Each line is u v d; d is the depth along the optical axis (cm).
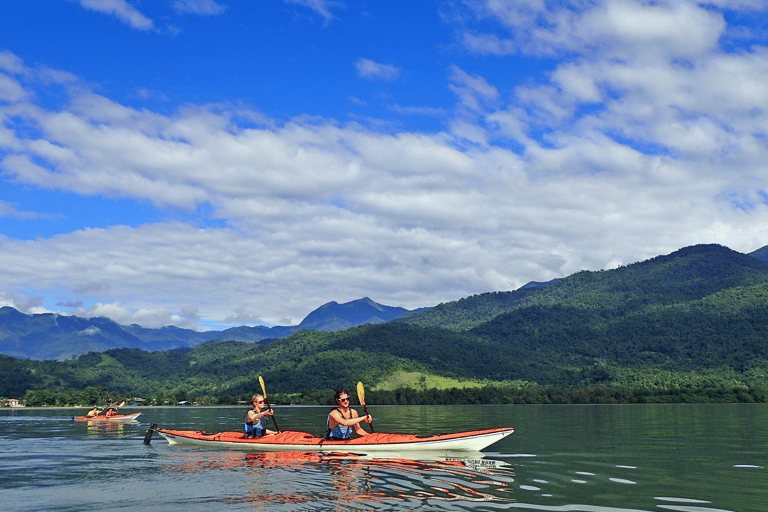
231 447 2347
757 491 1427
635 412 8262
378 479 1536
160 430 2745
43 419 7100
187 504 1234
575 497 1323
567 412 8400
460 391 16762
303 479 1537
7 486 1488
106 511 1175
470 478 1565
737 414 7250
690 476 1678
